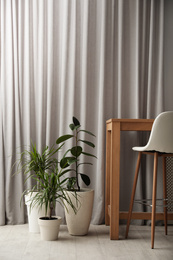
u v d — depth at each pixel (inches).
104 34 115.6
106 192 113.3
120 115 116.6
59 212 113.7
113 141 97.1
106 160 113.7
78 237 99.4
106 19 116.3
